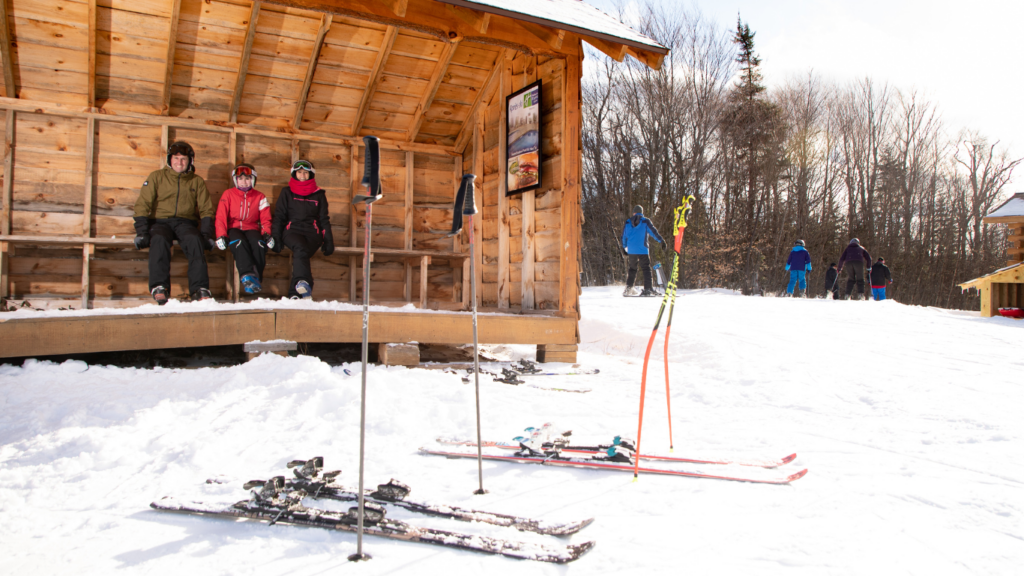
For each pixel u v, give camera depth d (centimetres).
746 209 3200
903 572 185
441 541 204
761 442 350
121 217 668
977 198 3712
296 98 724
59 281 650
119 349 453
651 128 3084
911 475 286
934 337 762
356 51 687
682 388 513
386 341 546
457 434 354
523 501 248
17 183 628
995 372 549
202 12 611
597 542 206
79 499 252
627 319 892
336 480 266
